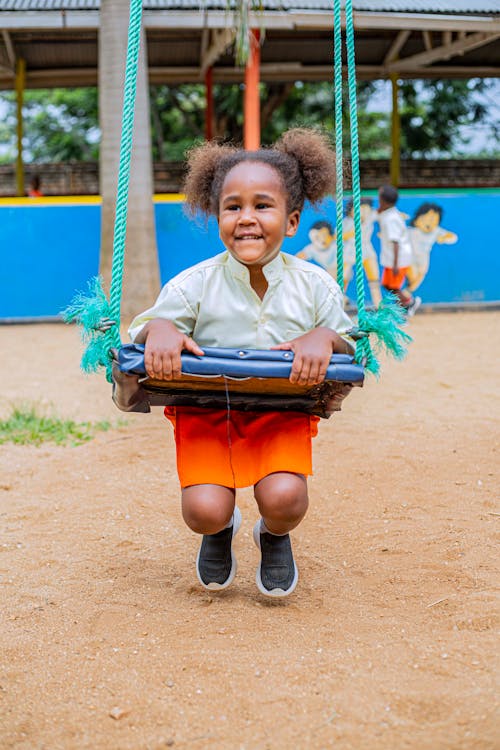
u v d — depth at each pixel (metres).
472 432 6.09
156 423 6.59
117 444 5.94
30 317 12.69
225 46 14.27
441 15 12.82
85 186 19.06
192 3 12.16
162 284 12.72
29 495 4.86
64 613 3.28
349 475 5.10
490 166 18.94
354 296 12.80
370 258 12.71
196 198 3.38
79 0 13.30
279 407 3.16
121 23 11.15
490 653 2.86
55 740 2.41
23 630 3.13
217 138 3.71
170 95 22.94
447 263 13.23
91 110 25.39
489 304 13.39
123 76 11.23
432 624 3.12
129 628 3.13
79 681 2.73
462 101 22.81
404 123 23.47
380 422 6.46
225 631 3.07
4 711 2.57
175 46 16.50
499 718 2.46
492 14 12.91
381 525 4.27
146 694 2.63
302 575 3.65
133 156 11.41
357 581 3.58
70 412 6.99
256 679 2.70
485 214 13.21
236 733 2.42
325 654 2.86
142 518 4.46
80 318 3.03
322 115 23.12
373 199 12.66
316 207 3.40
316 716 2.49
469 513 4.41
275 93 20.22
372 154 24.67
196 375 2.86
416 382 8.04
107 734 2.44
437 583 3.53
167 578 3.66
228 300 3.13
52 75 17.47
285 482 3.05
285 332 3.17
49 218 12.55
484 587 3.46
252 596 3.44
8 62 16.78
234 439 3.19
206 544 3.31
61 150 25.53
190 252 12.69
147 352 2.86
